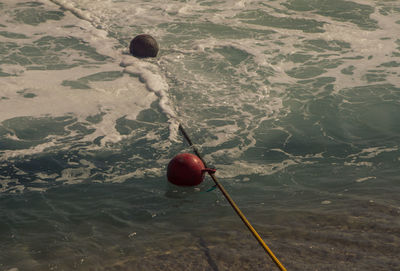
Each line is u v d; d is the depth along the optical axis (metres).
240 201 5.52
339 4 13.93
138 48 10.42
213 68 9.90
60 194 5.71
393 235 4.52
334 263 4.09
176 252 4.45
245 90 8.91
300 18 12.85
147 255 4.42
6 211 5.31
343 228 4.72
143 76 9.42
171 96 8.65
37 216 5.22
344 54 10.60
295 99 8.53
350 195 5.50
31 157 6.61
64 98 8.55
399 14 13.13
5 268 4.27
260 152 6.77
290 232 4.71
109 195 5.70
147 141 7.12
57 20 12.70
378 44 11.11
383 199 5.34
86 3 14.02
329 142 7.02
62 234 4.87
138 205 5.48
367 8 13.60
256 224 4.93
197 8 13.69
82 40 11.41
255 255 4.31
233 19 12.81
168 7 13.77
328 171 6.18
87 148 6.89
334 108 8.15
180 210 5.37
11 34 11.59
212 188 5.59
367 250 4.28
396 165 6.26
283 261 4.17
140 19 12.85
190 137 7.23
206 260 4.28
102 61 10.28
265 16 13.02
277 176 6.10
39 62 10.10
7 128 7.44
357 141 7.02
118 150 6.86
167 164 6.47
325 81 9.27
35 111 8.04
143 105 8.35
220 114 8.00
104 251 4.54
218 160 6.55
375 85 9.04
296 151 6.78
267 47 10.99
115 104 8.38
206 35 11.73
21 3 13.77
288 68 9.91
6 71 9.57
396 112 7.95
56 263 4.34
